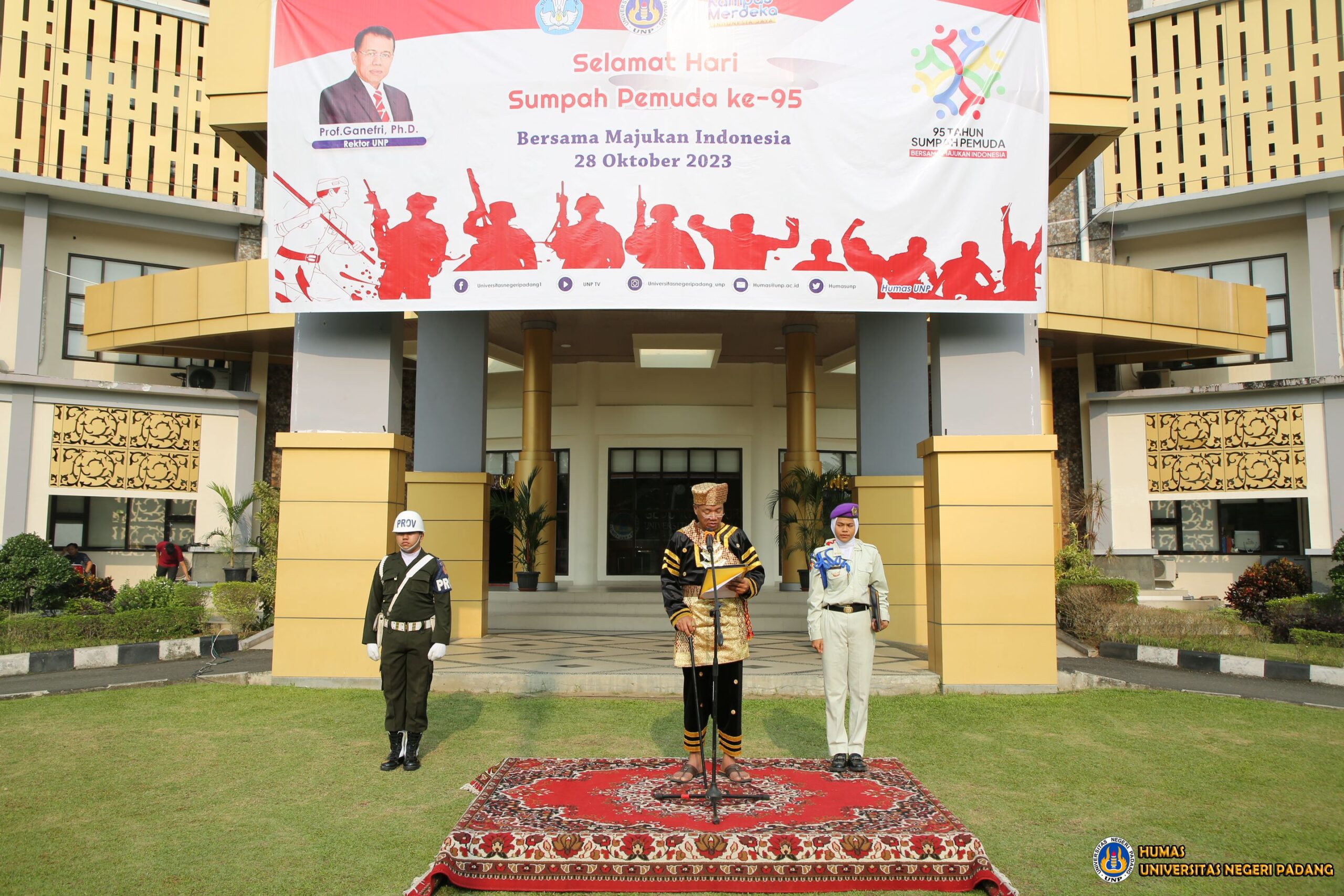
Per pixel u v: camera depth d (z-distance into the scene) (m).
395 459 8.20
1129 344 16.47
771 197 7.54
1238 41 17.17
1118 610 11.38
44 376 16.19
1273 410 15.98
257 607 11.84
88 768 5.57
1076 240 18.17
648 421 17.86
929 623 8.27
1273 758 5.92
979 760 5.86
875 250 7.55
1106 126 7.86
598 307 7.52
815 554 5.61
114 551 17.31
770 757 5.81
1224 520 17.06
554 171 7.58
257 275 15.51
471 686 7.76
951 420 8.13
